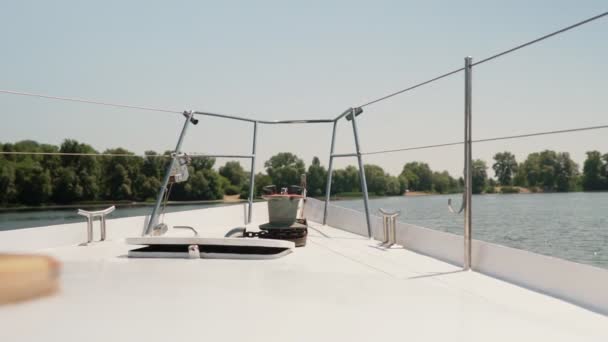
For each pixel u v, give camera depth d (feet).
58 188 121.19
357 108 18.61
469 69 10.52
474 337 5.34
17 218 107.24
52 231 13.05
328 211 21.66
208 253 10.91
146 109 16.03
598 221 62.28
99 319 4.51
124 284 6.20
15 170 116.57
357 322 5.54
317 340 4.90
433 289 7.47
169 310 5.28
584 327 6.42
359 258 12.02
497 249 9.96
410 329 5.42
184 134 17.19
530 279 8.89
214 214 20.80
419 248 13.32
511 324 5.90
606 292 7.29
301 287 7.19
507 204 91.66
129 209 121.70
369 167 120.06
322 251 13.28
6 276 4.06
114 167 127.54
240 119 20.54
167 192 17.15
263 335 4.91
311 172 102.99
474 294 7.34
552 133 9.16
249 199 22.18
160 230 15.37
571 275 8.03
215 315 5.35
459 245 11.46
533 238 51.60
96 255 11.16
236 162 141.28
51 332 3.99
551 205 87.56
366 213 17.22
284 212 14.51
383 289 7.33
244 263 10.03
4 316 4.03
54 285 4.51
